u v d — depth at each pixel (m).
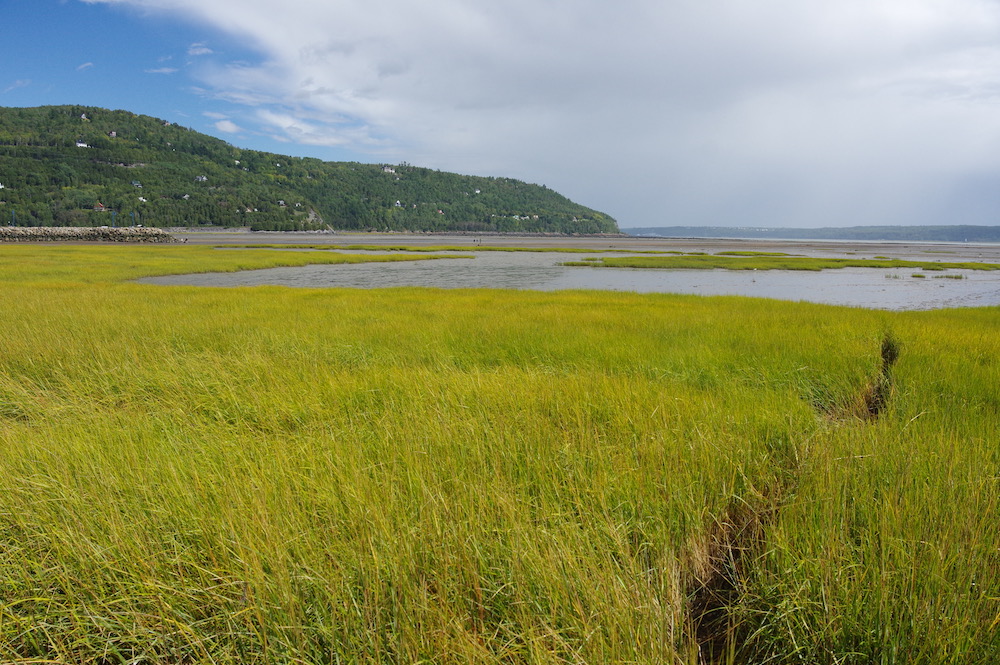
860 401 6.45
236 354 8.62
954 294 29.14
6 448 4.15
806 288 32.19
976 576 2.54
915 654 2.28
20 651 2.47
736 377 7.54
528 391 5.98
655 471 3.71
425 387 6.20
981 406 5.73
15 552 2.87
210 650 2.37
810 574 2.64
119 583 2.60
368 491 3.25
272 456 3.98
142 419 5.13
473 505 3.14
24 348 8.27
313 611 2.48
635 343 9.72
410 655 2.22
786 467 4.01
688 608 2.64
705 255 67.06
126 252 53.06
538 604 2.44
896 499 3.14
